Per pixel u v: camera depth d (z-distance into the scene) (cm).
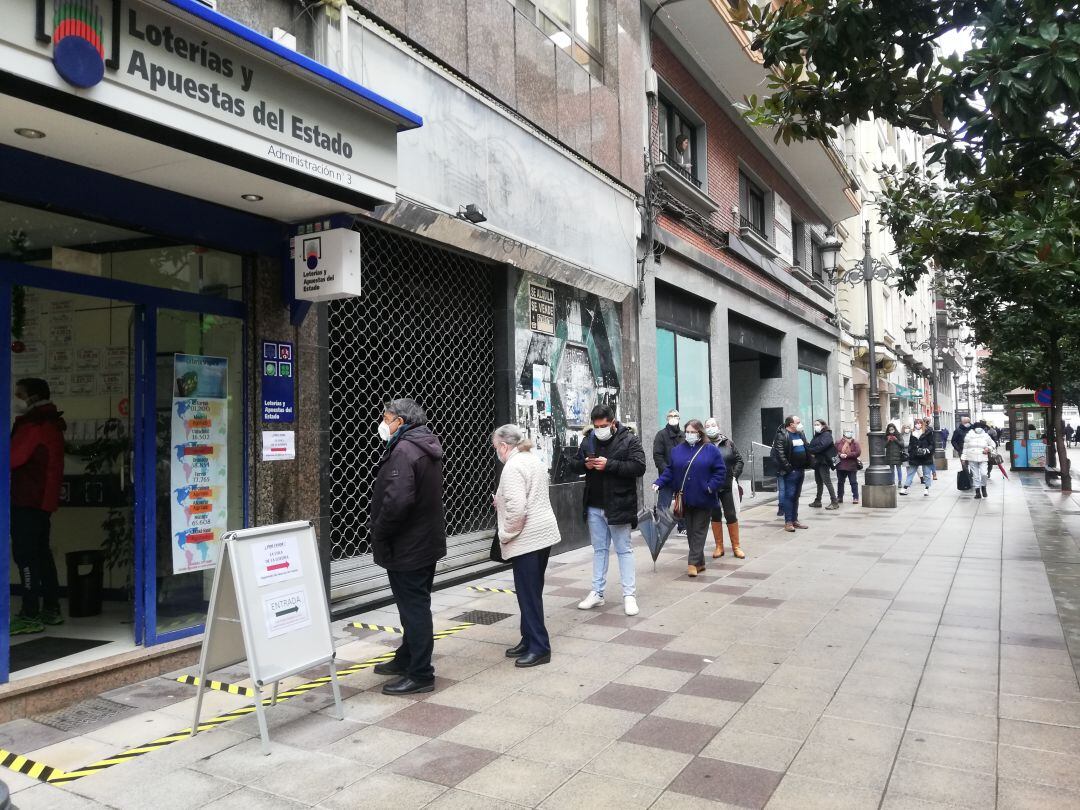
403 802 323
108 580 553
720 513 916
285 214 564
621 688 461
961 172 507
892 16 497
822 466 1443
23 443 512
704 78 1497
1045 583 750
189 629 533
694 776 344
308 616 416
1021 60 413
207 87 395
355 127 493
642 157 1191
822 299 2462
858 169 3164
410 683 458
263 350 580
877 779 338
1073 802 315
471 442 882
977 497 1659
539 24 945
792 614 635
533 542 514
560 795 327
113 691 468
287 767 359
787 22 529
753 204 1916
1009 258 636
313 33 608
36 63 321
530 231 880
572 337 1023
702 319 1514
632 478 648
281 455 594
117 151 421
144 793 335
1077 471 2728
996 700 434
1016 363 2084
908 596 698
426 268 828
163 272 521
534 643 511
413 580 460
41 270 449
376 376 777
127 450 525
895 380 3859
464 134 764
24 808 323
